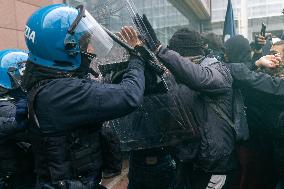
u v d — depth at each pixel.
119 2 2.00
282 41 2.80
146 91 2.08
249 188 2.78
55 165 1.52
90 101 1.49
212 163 2.22
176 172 2.46
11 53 2.24
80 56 1.63
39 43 1.57
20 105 1.64
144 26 1.95
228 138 2.26
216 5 15.14
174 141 2.16
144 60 1.80
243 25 11.73
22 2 4.38
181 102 2.15
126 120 2.17
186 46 2.32
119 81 2.02
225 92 2.23
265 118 2.59
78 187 1.53
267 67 2.56
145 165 2.45
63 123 1.51
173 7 10.19
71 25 1.57
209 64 2.24
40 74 1.58
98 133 1.65
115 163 1.73
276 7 15.04
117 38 1.73
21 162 1.88
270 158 2.77
